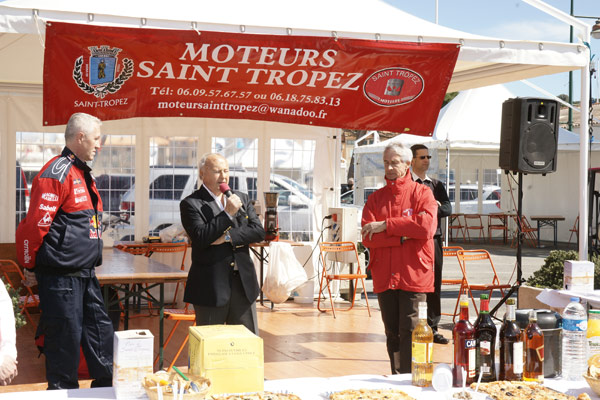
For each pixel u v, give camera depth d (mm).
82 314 3820
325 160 9211
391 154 4477
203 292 4070
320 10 5770
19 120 8219
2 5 4430
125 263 5523
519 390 2377
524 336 2666
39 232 3566
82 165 3766
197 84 5156
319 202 9195
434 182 6391
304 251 9109
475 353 2602
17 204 8234
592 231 11656
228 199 3990
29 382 5223
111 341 3922
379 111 5578
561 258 6301
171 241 8086
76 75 4742
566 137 17266
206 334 2465
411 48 5367
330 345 6730
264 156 8945
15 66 7020
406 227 4273
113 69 4844
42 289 3693
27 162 8258
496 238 21203
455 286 11578
